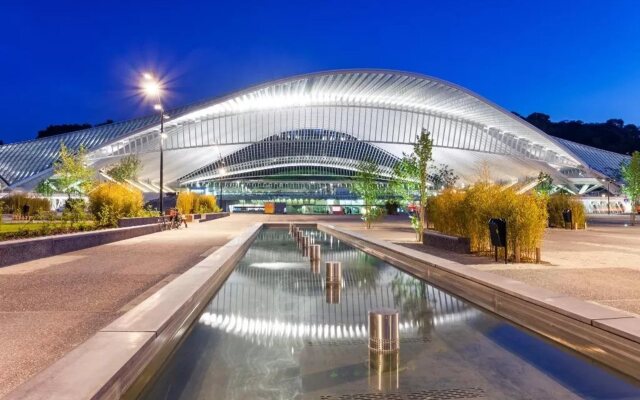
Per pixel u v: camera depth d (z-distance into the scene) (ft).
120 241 63.31
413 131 270.87
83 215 79.25
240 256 47.32
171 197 208.33
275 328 20.20
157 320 16.97
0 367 14.46
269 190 285.43
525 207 41.22
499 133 276.00
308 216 194.49
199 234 77.66
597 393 13.29
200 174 275.39
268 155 273.13
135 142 224.74
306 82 220.84
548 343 18.02
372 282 32.73
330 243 67.62
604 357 15.56
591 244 57.31
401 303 25.55
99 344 14.20
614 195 294.66
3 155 218.79
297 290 29.40
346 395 13.03
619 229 91.09
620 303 23.18
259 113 253.44
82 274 33.81
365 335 19.11
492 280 24.49
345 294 28.09
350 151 276.21
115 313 21.70
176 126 230.48
